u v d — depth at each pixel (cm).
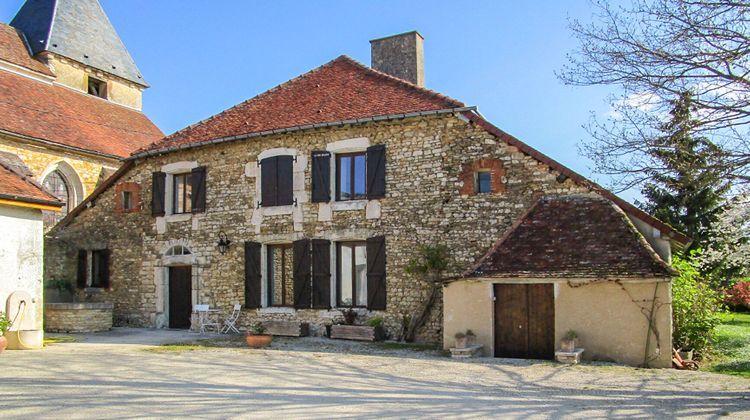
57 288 1777
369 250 1381
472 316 1156
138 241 1702
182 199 1689
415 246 1338
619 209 1166
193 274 1599
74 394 759
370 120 1366
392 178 1376
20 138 1867
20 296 1210
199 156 1627
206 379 878
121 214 1738
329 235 1431
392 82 1522
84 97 2556
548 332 1114
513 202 1262
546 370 972
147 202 1702
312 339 1376
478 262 1174
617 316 1056
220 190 1585
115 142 2328
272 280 1527
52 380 855
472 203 1296
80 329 1541
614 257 1079
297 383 854
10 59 2245
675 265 1239
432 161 1340
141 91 2969
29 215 1248
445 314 1180
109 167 2228
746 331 1585
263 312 1497
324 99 1562
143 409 679
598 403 728
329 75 1692
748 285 2061
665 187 1000
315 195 1451
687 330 1159
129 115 2734
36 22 2564
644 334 1035
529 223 1203
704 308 1195
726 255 1265
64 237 1798
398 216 1362
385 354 1153
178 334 1501
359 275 1424
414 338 1317
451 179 1319
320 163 1451
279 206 1496
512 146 1273
